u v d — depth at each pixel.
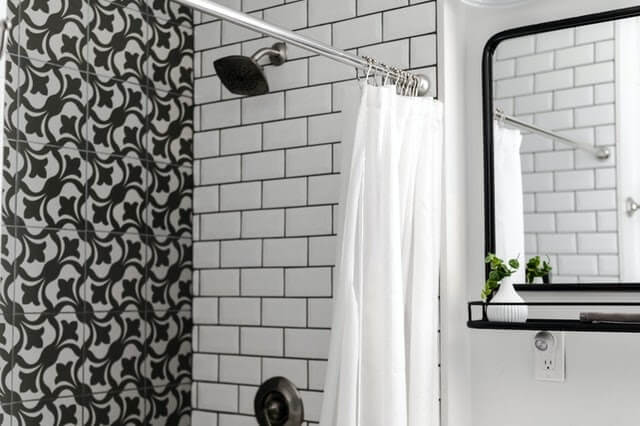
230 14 1.56
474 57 2.21
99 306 2.26
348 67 2.33
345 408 1.73
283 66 2.46
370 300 1.82
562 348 2.00
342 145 1.92
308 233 2.38
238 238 2.53
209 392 2.54
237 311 2.51
